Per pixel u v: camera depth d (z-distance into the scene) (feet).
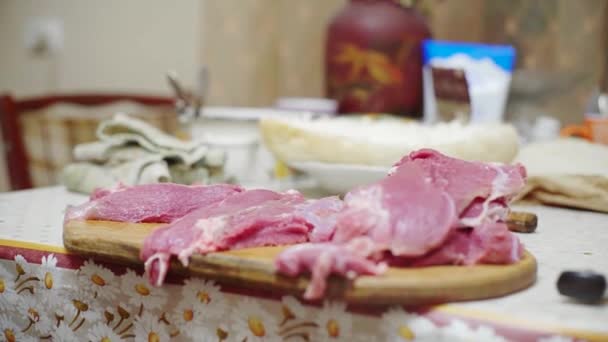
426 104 5.61
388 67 5.57
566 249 3.69
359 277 3.06
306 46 6.58
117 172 4.47
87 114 7.54
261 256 3.21
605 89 6.26
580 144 4.89
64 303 3.61
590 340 2.79
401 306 3.08
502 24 6.56
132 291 3.47
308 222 3.35
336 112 5.68
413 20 5.61
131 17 7.50
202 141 5.04
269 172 5.23
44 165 6.42
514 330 2.89
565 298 3.12
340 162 4.27
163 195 3.70
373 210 3.17
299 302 3.21
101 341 3.56
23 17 7.99
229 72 6.66
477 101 5.48
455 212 3.16
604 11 6.20
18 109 6.15
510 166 3.34
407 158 3.47
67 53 7.85
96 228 3.56
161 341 3.44
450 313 3.01
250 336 3.29
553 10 6.31
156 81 7.47
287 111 5.43
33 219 4.07
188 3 7.22
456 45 5.51
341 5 6.51
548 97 6.04
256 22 6.62
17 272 3.70
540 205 4.56
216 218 3.31
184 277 3.38
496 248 3.18
